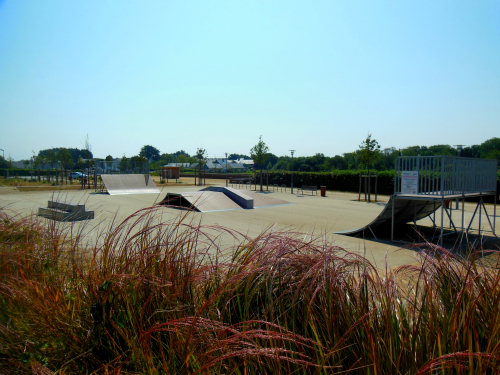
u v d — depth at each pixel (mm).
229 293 2574
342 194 28109
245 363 2012
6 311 2682
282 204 19922
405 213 11445
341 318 2170
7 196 22391
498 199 21656
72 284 3100
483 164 11234
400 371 1979
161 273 2736
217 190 19406
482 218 14836
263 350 1823
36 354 2355
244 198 17578
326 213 16203
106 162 33062
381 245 9508
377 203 21141
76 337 2443
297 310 2373
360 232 11258
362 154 22484
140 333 2283
